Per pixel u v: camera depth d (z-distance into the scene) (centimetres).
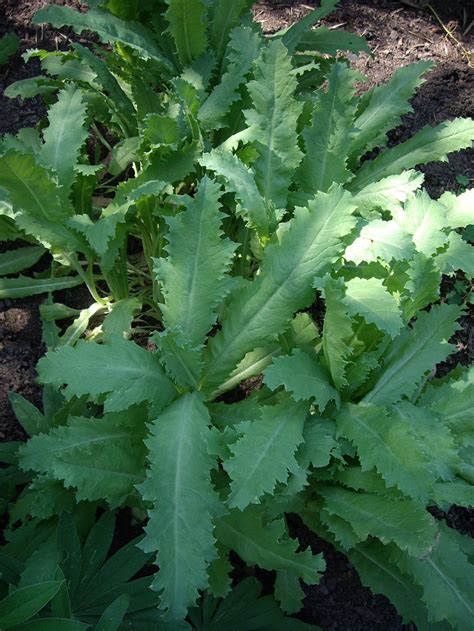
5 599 51
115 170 88
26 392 81
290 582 68
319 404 66
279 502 67
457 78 108
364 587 74
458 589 64
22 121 99
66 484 62
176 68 92
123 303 80
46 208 76
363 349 72
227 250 69
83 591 63
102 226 73
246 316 70
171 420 65
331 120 79
